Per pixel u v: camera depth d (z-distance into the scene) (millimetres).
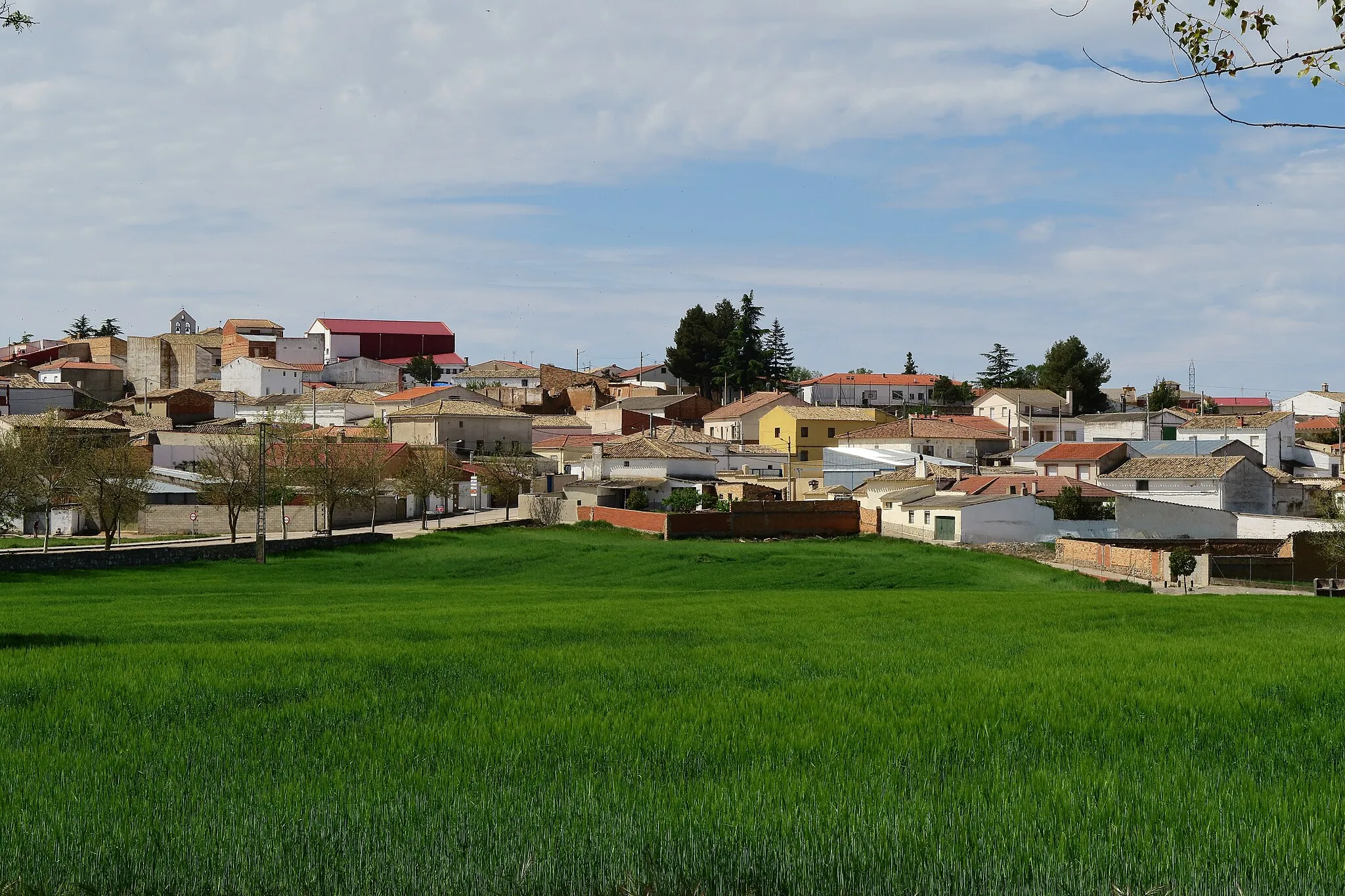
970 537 82625
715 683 24812
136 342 186875
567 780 16047
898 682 24750
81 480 76875
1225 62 13859
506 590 58938
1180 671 26672
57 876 12266
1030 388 178750
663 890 11977
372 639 33344
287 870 12320
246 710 21234
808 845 13039
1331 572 67438
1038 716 20797
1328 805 14672
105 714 20781
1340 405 168250
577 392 177375
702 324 193875
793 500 97375
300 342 191750
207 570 66000
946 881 12094
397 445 111312
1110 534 84375
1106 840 13305
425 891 11844
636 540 85062
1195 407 188250
